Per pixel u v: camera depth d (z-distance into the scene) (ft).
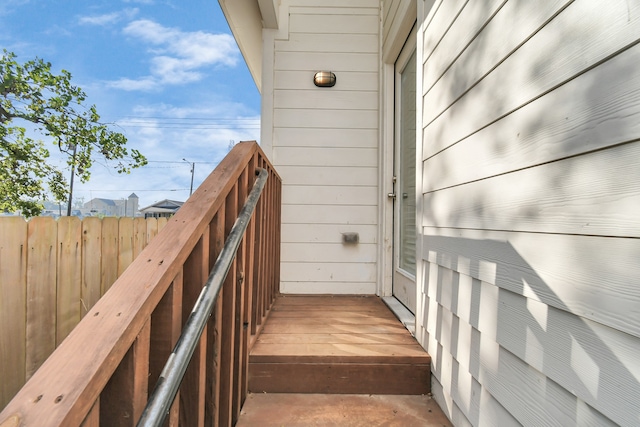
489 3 3.52
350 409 4.57
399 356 4.98
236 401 4.20
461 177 4.12
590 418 2.26
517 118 3.05
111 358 1.77
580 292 2.36
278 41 9.63
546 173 2.69
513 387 3.07
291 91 9.60
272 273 7.65
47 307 5.68
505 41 3.23
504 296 3.23
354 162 9.57
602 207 2.20
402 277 7.97
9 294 5.11
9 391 5.06
